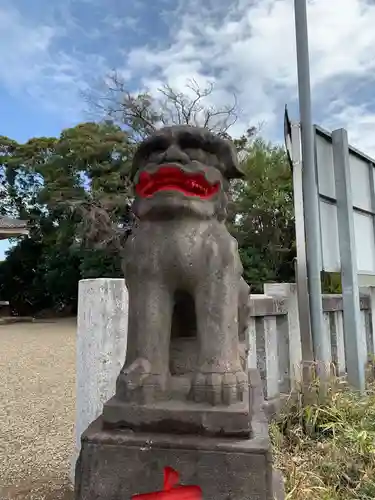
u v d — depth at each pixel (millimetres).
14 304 15797
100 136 10883
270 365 2357
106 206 10320
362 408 2158
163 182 1320
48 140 14320
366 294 3414
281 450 1947
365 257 3117
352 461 1787
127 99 10055
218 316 1239
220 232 1348
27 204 15312
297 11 2691
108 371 1847
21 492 1989
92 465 1084
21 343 8141
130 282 1324
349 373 2668
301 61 2658
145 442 1074
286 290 2574
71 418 3340
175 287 1307
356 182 3062
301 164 2615
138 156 1409
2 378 4996
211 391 1132
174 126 1371
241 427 1080
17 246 15812
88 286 1938
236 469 1034
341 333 3018
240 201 9430
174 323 1426
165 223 1330
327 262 2691
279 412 2252
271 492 1021
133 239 1355
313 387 2242
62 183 11336
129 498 1057
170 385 1187
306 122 2615
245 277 8969
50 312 15445
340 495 1627
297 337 2607
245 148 10406
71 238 12273
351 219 2793
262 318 2348
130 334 1281
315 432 2072
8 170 14898
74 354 6793
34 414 3467
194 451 1054
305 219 2570
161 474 1056
